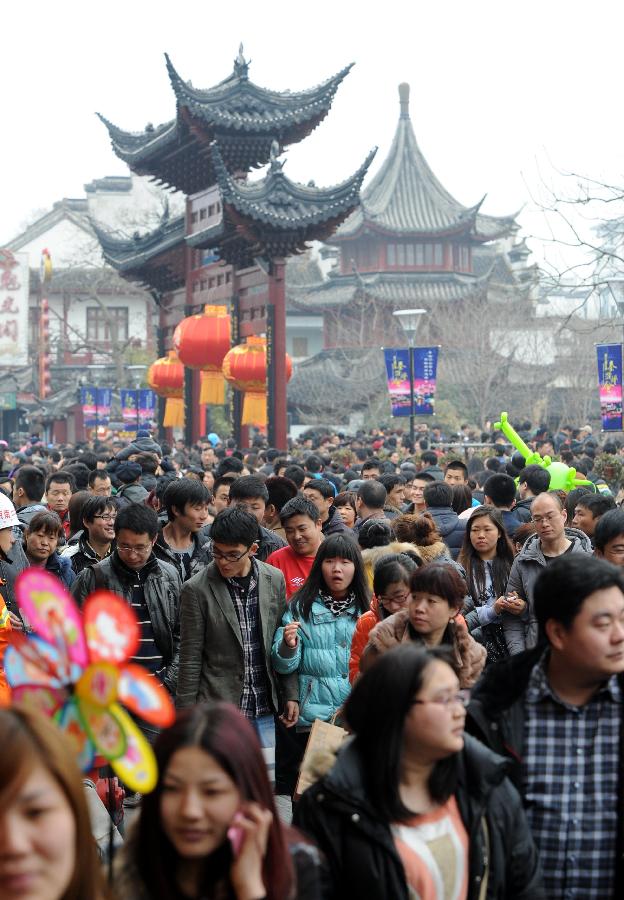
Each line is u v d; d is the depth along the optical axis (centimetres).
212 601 1345
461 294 11656
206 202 5181
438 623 1094
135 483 2412
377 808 689
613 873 779
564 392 10175
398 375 4847
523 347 10419
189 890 614
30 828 521
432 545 1595
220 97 4725
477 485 3061
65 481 2281
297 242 4484
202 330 5162
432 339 11206
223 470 2520
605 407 4175
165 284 6316
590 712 789
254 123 4691
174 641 1457
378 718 694
